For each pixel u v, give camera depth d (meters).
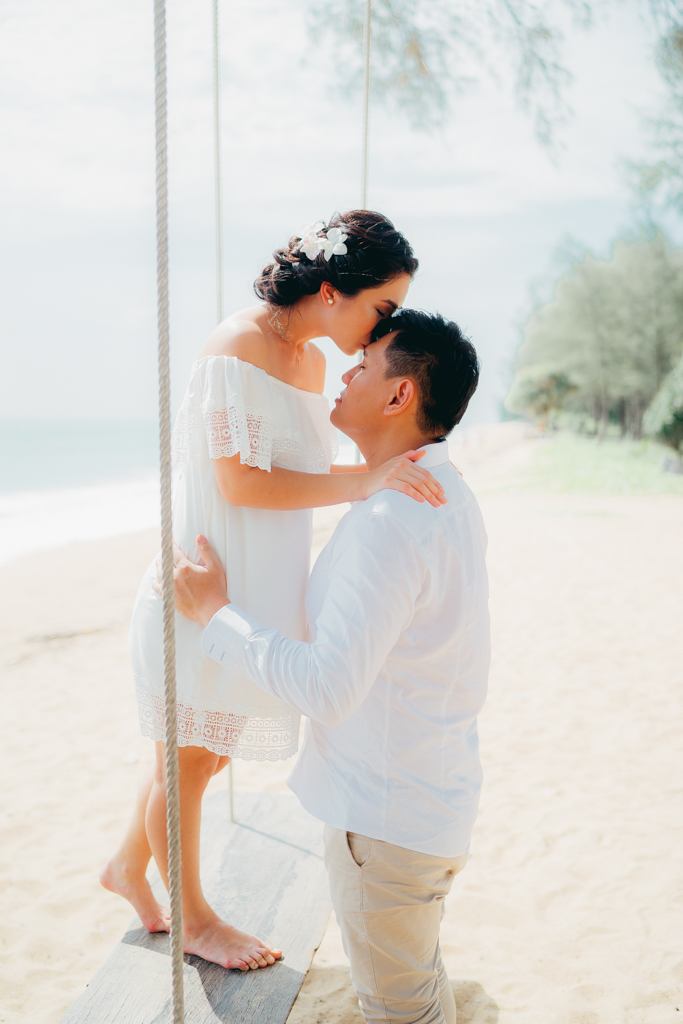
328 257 1.62
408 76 5.23
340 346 1.76
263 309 1.80
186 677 1.77
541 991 2.25
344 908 1.53
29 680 5.82
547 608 7.15
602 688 5.07
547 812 3.45
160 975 1.99
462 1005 2.19
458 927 2.61
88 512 19.47
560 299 37.31
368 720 1.48
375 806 1.46
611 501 14.80
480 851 3.14
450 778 1.51
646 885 2.84
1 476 31.95
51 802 3.81
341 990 2.20
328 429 1.98
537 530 11.59
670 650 5.83
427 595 1.42
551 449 32.84
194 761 1.94
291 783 1.65
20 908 2.86
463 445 44.56
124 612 8.05
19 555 12.33
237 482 1.66
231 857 2.58
